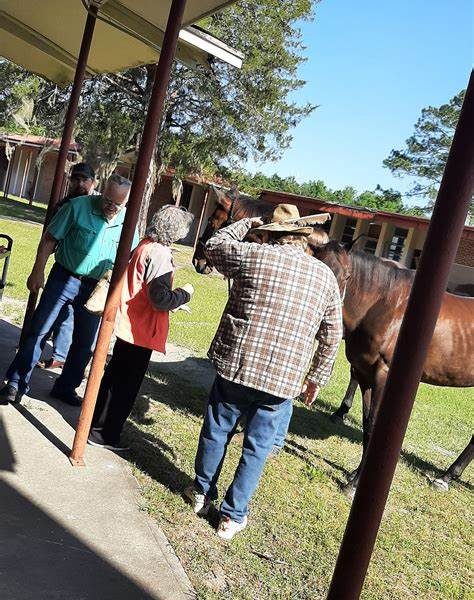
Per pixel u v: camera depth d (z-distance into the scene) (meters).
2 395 4.38
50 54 6.11
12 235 17.67
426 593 3.65
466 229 22.44
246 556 3.38
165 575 2.94
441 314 5.43
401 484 5.50
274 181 61.84
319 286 3.36
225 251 3.46
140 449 4.39
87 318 4.62
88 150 21.36
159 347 4.07
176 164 20.95
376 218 23.80
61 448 3.93
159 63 3.48
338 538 3.95
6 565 2.67
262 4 19.06
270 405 3.40
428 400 9.98
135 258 4.02
